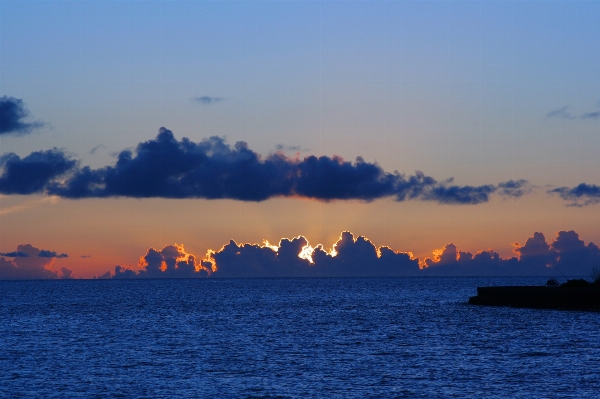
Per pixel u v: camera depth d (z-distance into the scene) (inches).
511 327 3816.4
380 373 2456.9
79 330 4010.8
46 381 2336.4
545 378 2332.7
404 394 2135.8
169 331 3924.7
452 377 2372.0
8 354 2942.9
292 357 2834.6
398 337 3511.3
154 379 2368.4
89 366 2625.5
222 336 3631.9
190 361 2741.1
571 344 3093.0
